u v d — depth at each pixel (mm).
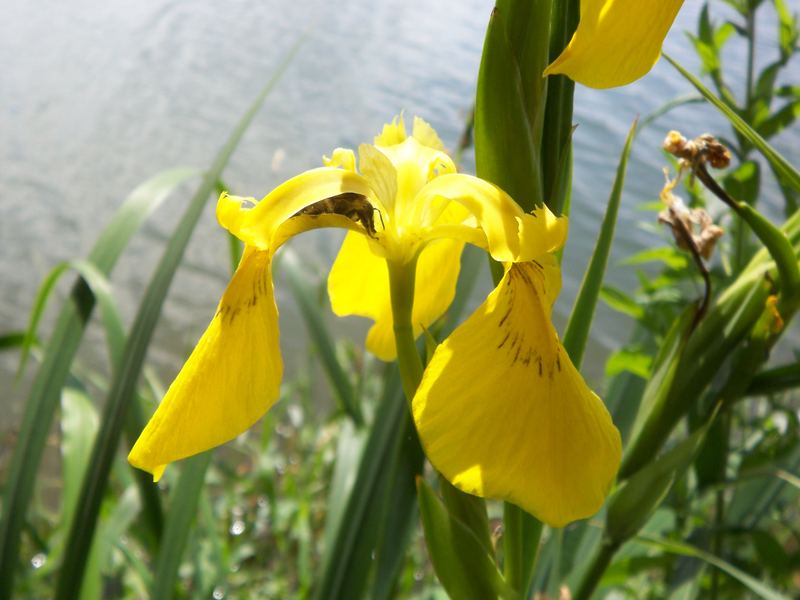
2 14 1677
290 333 813
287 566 499
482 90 181
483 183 179
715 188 219
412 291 191
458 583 192
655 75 1132
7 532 306
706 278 225
